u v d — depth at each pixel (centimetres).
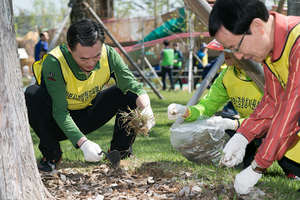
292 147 186
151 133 485
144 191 221
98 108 293
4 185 167
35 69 271
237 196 198
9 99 169
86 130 300
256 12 146
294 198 188
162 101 893
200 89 391
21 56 1998
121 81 277
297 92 158
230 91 273
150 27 1603
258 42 152
